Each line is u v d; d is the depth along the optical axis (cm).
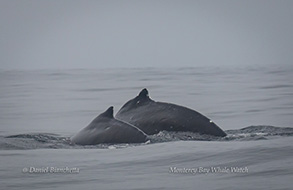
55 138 5831
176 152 5019
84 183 4203
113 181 4247
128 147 5266
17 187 4116
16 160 4884
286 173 4319
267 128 6338
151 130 5619
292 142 5366
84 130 5631
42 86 14912
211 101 10425
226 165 4606
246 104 9781
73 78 18288
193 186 4088
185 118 5641
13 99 11469
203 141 5459
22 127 7694
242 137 5697
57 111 9419
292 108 9069
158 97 11325
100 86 14375
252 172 4384
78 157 4972
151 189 4047
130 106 5875
